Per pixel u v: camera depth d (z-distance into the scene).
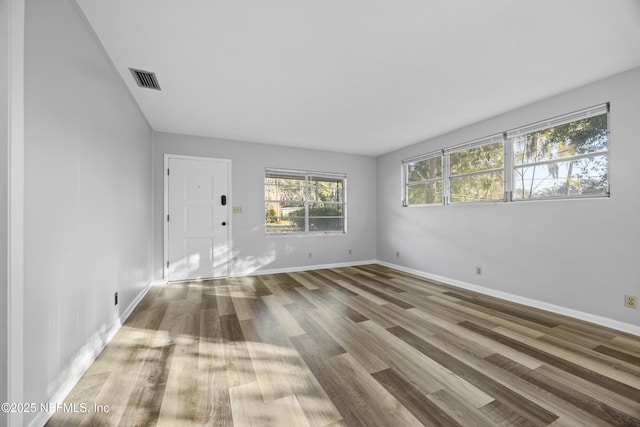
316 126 3.86
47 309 1.34
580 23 1.79
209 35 1.93
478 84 2.63
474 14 1.72
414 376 1.69
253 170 4.66
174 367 1.79
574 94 2.69
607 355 1.94
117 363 1.83
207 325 2.49
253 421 1.31
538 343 2.13
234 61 2.25
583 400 1.47
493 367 1.79
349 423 1.30
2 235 1.05
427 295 3.43
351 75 2.48
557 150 2.85
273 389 1.56
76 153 1.64
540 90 2.74
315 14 1.72
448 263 4.05
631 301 2.31
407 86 2.67
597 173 2.55
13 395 1.08
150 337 2.24
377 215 5.75
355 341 2.16
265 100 2.99
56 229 1.42
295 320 2.61
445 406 1.42
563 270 2.75
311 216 5.20
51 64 1.39
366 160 5.68
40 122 1.30
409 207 4.84
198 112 3.34
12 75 1.08
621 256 2.37
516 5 1.64
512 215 3.22
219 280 4.22
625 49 2.06
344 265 5.41
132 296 2.88
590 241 2.56
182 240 4.16
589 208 2.57
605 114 2.51
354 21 1.79
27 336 1.20
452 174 4.08
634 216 2.30
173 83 2.61
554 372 1.73
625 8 1.65
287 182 4.99
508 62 2.26
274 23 1.81
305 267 5.04
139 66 2.31
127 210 2.68
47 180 1.35
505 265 3.28
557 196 2.83
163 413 1.37
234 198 4.51
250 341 2.17
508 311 2.85
